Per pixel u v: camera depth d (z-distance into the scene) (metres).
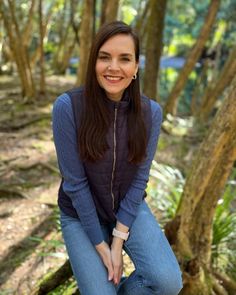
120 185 1.40
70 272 1.76
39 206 2.57
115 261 1.37
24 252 2.12
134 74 1.29
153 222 1.46
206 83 6.20
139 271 1.38
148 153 1.42
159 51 3.80
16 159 3.12
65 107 1.29
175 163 3.38
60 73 6.86
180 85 4.30
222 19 5.48
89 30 4.04
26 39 5.41
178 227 1.83
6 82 5.65
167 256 1.37
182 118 4.79
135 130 1.32
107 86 1.27
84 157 1.31
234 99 1.54
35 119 3.90
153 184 2.80
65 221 1.45
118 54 1.24
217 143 1.62
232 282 1.95
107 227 1.50
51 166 3.05
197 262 1.80
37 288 1.80
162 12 3.63
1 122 3.78
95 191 1.40
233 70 4.12
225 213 2.27
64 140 1.32
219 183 1.71
